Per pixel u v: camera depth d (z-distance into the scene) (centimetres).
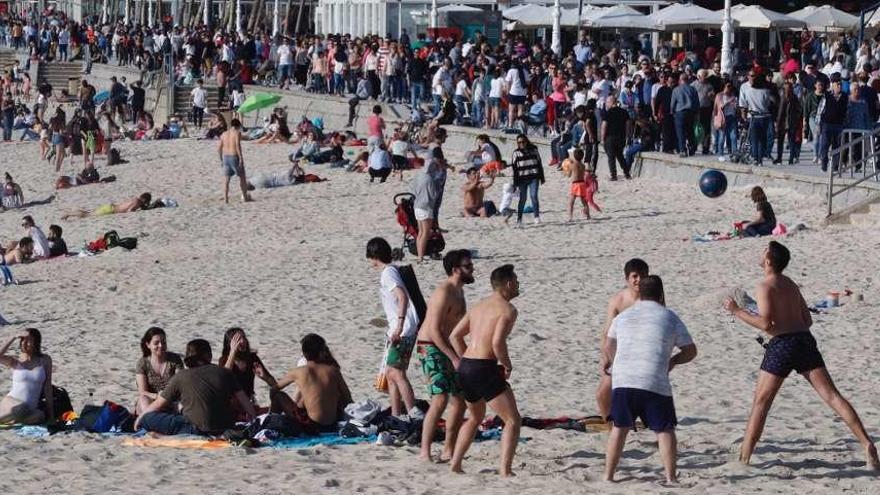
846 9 10344
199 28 11738
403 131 6669
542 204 5491
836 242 4322
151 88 11012
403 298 2367
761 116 5381
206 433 2384
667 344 1886
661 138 5931
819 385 1997
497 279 1989
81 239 5650
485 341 1983
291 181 6569
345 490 1966
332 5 12538
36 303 4184
